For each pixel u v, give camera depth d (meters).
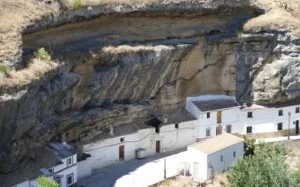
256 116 81.12
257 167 58.03
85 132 69.31
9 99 53.44
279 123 81.94
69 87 63.59
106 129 71.38
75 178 64.62
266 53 79.81
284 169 58.28
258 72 80.69
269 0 85.00
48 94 59.84
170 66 75.56
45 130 62.16
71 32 67.94
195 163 69.19
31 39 62.97
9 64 56.47
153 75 74.00
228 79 81.38
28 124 57.75
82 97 67.69
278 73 79.75
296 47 79.75
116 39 72.25
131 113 73.62
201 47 78.62
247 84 81.38
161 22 75.50
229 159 71.19
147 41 74.75
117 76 69.81
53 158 62.19
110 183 65.88
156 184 65.81
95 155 69.88
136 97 74.00
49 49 64.31
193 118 78.00
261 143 73.25
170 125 76.44
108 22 71.50
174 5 74.94
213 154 68.88
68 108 66.12
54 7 64.75
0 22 59.09
